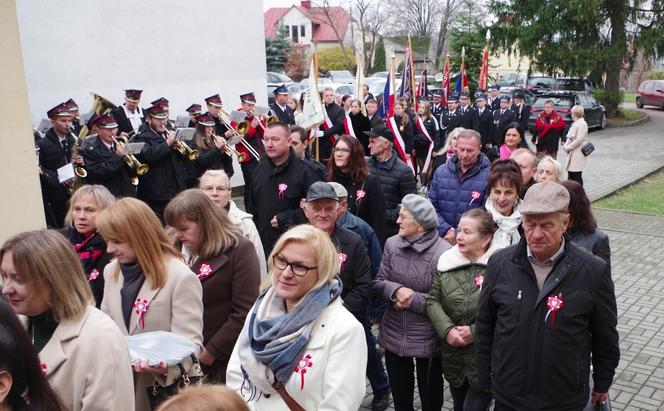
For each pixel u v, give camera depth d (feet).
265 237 17.66
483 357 10.55
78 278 8.09
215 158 27.94
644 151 63.26
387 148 19.29
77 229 12.35
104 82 32.55
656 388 15.99
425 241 13.26
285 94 40.27
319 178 17.43
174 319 10.24
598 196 41.42
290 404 8.20
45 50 30.07
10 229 15.98
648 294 22.86
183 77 36.22
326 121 36.99
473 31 90.63
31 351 6.57
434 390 13.35
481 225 12.29
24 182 16.14
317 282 8.47
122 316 10.41
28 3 29.22
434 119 46.98
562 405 9.52
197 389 5.29
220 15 37.76
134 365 9.00
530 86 92.63
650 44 85.51
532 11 87.51
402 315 13.21
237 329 11.23
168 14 34.99
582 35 86.99
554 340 9.41
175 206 11.30
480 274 12.34
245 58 39.81
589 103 78.23
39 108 30.09
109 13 32.35
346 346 8.23
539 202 9.25
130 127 29.55
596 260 9.60
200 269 11.34
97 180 23.32
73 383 7.81
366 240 14.92
